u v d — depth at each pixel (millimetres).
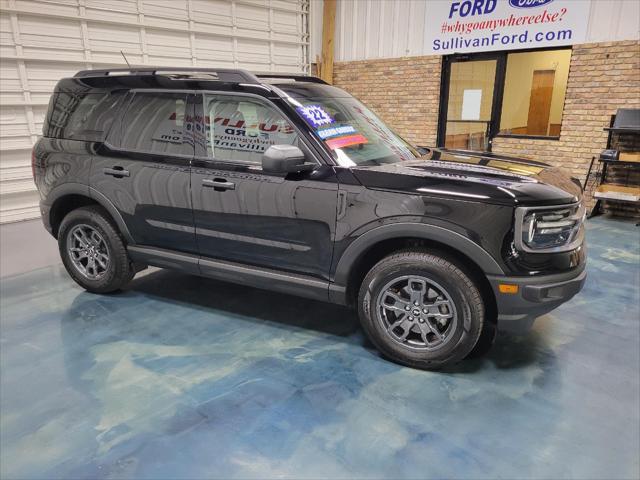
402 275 2553
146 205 3236
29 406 2334
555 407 2328
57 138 3578
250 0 8578
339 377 2582
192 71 3104
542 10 6988
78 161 3445
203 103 3016
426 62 8430
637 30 6289
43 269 4332
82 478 1893
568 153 7160
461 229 2361
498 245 2328
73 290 3812
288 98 2854
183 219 3133
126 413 2281
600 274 4207
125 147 3289
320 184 2646
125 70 3404
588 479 1881
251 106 2889
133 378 2568
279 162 2494
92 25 6668
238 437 2119
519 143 7625
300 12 9555
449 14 7953
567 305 3527
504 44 7469
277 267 2932
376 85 9258
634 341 2988
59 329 3131
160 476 1899
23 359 2760
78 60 6590
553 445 2070
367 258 2785
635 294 3734
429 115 8625
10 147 6156
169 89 3145
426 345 2605
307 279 2838
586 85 6816
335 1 9516
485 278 2496
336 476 1896
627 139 6602
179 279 4039
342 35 9617
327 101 3115
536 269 2354
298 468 1938
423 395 2422
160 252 3320
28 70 6168
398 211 2473
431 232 2410
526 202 2305
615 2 6375
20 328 3146
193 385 2508
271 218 2809
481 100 8008
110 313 3375
